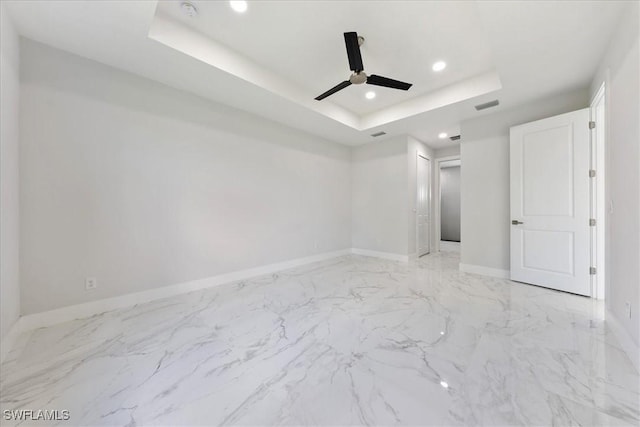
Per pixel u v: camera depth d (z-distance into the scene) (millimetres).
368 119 4395
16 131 2010
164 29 2197
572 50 2281
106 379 1524
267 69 3008
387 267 4379
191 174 3117
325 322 2275
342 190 5461
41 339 1974
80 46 2223
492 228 3729
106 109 2506
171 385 1477
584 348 1832
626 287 1818
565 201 2961
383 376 1549
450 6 2076
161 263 2881
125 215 2627
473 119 3893
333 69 3027
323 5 2076
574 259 2912
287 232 4309
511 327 2158
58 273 2258
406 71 3043
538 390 1422
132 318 2350
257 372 1592
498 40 2178
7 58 1837
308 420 1235
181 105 3016
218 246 3389
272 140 4039
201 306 2645
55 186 2244
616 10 1834
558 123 2994
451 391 1420
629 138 1788
